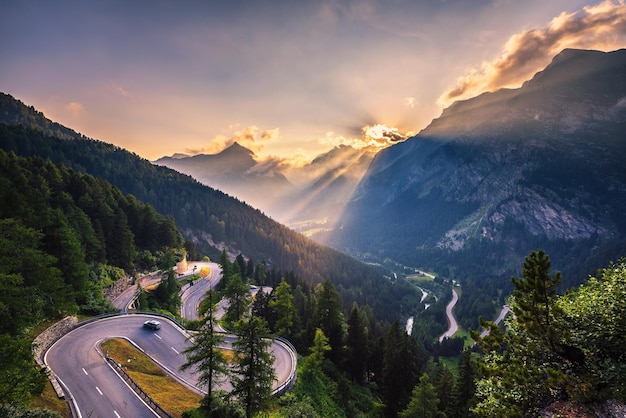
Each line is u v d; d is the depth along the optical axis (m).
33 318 35.47
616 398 13.41
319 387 47.19
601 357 14.83
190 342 50.47
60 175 93.56
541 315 15.56
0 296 30.02
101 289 65.19
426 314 174.25
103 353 43.06
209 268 115.38
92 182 104.50
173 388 37.91
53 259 39.66
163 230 110.00
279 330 60.56
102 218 84.94
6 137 162.62
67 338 46.59
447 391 54.66
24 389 22.41
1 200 48.38
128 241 86.25
